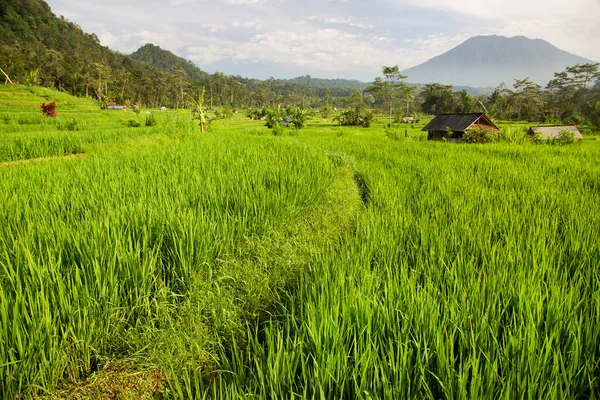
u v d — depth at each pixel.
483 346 2.20
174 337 2.65
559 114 85.31
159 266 3.43
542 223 4.41
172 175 6.72
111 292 2.86
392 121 88.62
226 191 5.60
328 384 1.96
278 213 5.21
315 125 74.62
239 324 2.88
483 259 3.45
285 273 3.71
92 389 2.26
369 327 2.29
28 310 2.59
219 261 3.78
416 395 1.84
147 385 2.33
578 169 9.23
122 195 5.25
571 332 2.23
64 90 92.88
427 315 2.41
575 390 1.99
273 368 2.04
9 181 6.23
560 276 3.24
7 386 2.08
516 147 17.14
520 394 1.83
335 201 6.77
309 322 2.34
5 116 34.34
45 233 3.59
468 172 9.07
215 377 2.45
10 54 78.75
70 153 15.25
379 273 3.27
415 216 5.27
